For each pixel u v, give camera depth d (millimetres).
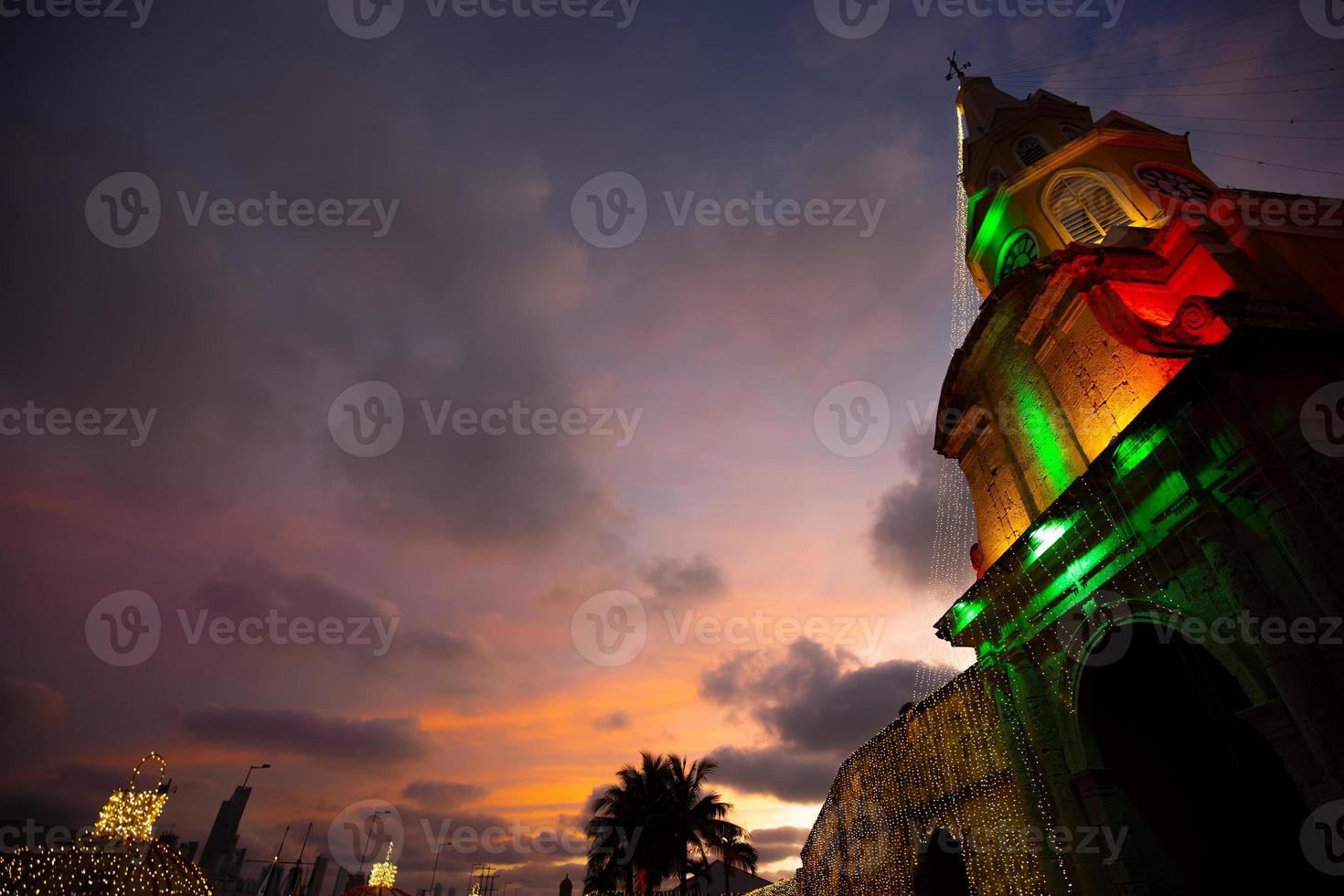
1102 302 14641
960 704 20719
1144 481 12969
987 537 21062
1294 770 10375
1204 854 14414
